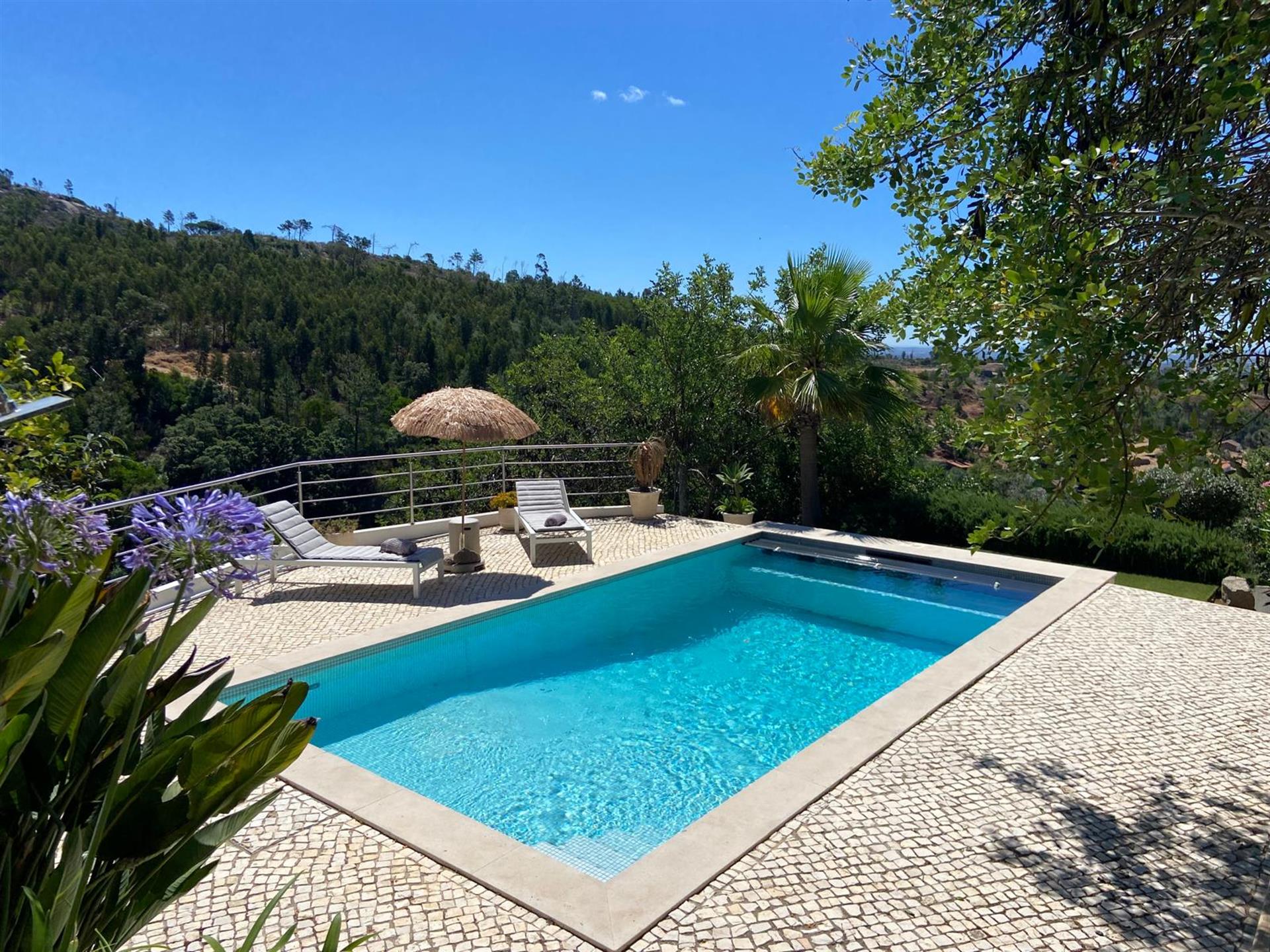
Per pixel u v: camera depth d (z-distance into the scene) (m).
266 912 1.64
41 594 1.50
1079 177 3.14
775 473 14.41
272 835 3.50
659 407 15.02
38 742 1.45
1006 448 3.05
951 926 2.92
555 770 4.78
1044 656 6.01
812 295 11.46
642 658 6.73
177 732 1.69
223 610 6.99
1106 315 2.86
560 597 7.82
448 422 8.17
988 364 3.32
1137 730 4.72
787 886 3.17
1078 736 4.62
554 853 3.94
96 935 1.49
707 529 10.80
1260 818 3.71
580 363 18.31
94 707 1.57
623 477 12.74
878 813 3.76
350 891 3.09
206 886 3.10
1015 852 3.43
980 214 3.52
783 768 4.15
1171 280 2.93
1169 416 3.08
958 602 8.37
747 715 5.60
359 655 5.98
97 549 1.54
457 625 6.79
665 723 5.46
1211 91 2.69
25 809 1.45
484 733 5.27
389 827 3.52
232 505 1.52
